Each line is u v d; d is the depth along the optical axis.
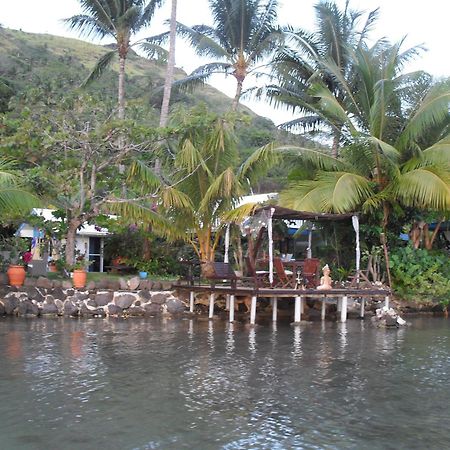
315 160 21.88
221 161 19.62
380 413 7.39
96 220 17.83
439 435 6.60
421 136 22.41
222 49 28.06
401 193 20.48
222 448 6.08
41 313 16.33
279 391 8.36
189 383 8.70
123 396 7.87
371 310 19.17
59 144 17.12
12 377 8.73
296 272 17.12
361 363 10.55
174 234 18.77
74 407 7.32
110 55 28.23
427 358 11.16
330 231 22.67
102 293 16.88
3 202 15.30
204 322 16.06
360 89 22.98
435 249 23.97
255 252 17.94
